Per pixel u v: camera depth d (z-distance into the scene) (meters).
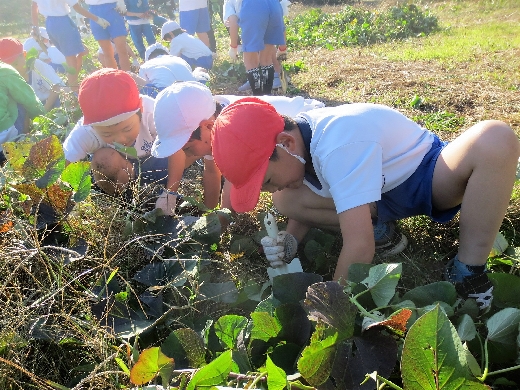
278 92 5.12
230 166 1.65
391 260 2.07
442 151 1.87
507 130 1.65
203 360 1.41
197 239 1.99
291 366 1.41
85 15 5.53
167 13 12.46
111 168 2.45
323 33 9.52
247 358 1.40
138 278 1.77
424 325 1.11
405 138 1.88
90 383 1.33
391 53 6.93
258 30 4.91
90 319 1.54
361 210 1.67
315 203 2.05
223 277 2.01
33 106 3.40
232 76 6.18
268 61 5.21
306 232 2.24
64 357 1.53
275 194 2.21
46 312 1.60
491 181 1.63
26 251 1.63
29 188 1.95
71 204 2.01
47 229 1.99
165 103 2.22
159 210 2.06
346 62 6.46
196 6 6.97
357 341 1.33
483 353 1.42
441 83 4.73
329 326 1.28
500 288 1.60
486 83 4.63
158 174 2.73
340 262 1.69
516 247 1.95
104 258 1.74
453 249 2.14
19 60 4.14
